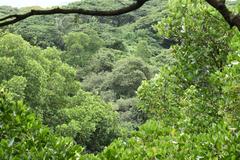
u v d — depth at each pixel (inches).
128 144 342.3
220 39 432.8
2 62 1557.6
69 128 1549.0
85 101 1786.4
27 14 80.0
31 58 1663.4
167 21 456.4
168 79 457.4
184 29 441.1
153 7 5492.1
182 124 441.4
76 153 275.4
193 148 313.0
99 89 2861.7
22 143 266.2
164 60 3865.7
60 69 1814.7
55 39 3814.0
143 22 4859.7
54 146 269.4
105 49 3848.4
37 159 255.9
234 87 327.3
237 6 376.2
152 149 293.0
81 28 3892.7
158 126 347.6
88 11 80.9
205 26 443.5
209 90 423.8
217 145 283.6
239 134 284.4
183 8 453.4
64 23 4055.1
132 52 4261.8
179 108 497.0
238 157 281.4
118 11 80.4
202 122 428.8
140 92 526.3
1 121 267.0
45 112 1672.0
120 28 4886.8
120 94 2839.6
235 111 330.6
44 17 4249.5
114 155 290.4
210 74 397.7
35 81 1619.1
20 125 269.6
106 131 1758.1
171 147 310.7
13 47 1625.2
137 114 2224.4
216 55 437.1
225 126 305.0
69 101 1768.0
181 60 448.1
